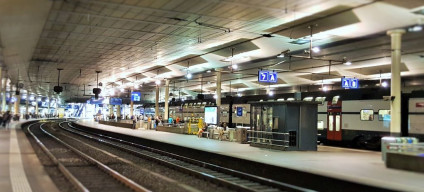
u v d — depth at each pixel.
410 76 28.50
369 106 22.67
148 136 29.58
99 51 26.42
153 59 30.44
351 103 23.98
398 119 16.81
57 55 28.14
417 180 11.02
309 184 12.41
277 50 24.47
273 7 15.23
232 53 26.28
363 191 10.52
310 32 19.44
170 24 18.34
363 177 11.50
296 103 19.20
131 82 49.41
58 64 32.97
